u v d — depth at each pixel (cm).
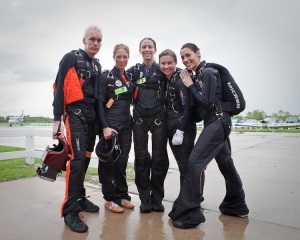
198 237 276
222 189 462
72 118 307
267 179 544
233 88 309
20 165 657
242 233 286
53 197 404
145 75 349
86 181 505
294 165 711
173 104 340
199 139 307
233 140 1538
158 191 358
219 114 306
